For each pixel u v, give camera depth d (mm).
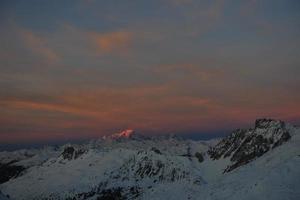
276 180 191250
